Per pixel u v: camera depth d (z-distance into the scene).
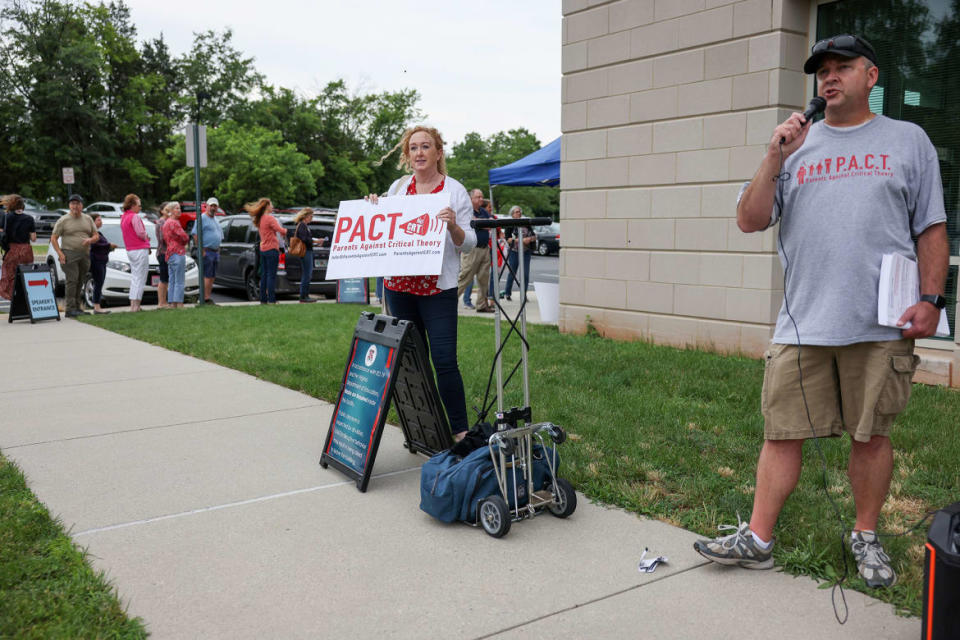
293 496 3.78
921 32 6.29
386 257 3.93
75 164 49.56
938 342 6.25
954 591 1.97
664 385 5.86
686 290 7.58
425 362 3.94
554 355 7.18
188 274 13.38
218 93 58.62
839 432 2.80
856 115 2.65
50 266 11.05
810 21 6.75
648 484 3.81
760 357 6.98
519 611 2.62
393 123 57.97
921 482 3.74
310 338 8.80
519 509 3.35
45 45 48.44
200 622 2.55
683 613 2.60
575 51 8.44
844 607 2.62
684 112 7.42
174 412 5.47
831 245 2.63
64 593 2.67
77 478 4.04
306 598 2.73
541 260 28.98
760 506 2.88
